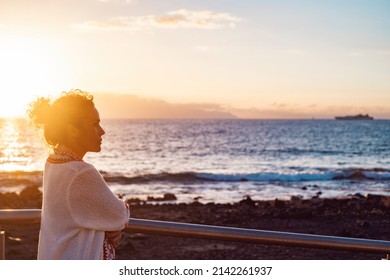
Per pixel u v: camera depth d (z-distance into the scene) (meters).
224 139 119.88
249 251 13.33
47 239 2.99
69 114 3.02
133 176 44.19
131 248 13.36
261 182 42.72
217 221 20.33
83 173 2.95
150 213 22.66
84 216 2.96
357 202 27.20
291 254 13.06
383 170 54.06
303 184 41.50
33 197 28.27
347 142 110.44
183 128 191.50
